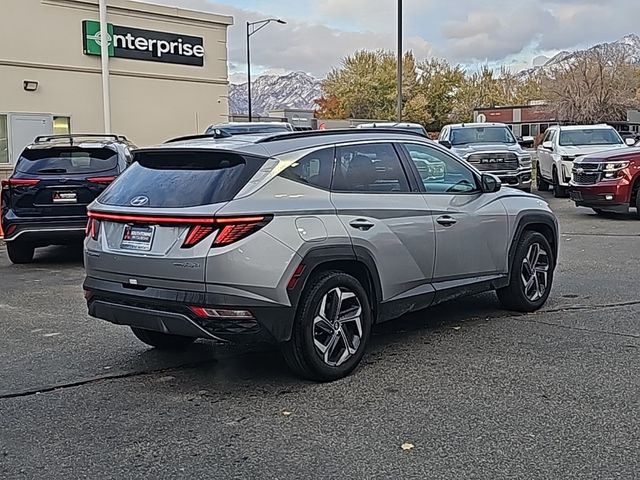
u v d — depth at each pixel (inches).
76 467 158.9
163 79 1044.5
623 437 167.9
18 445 170.9
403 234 232.7
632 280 351.9
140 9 1006.4
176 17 1050.7
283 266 198.2
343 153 226.4
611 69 2192.4
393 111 2812.5
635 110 2226.9
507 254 277.4
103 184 416.8
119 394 205.0
